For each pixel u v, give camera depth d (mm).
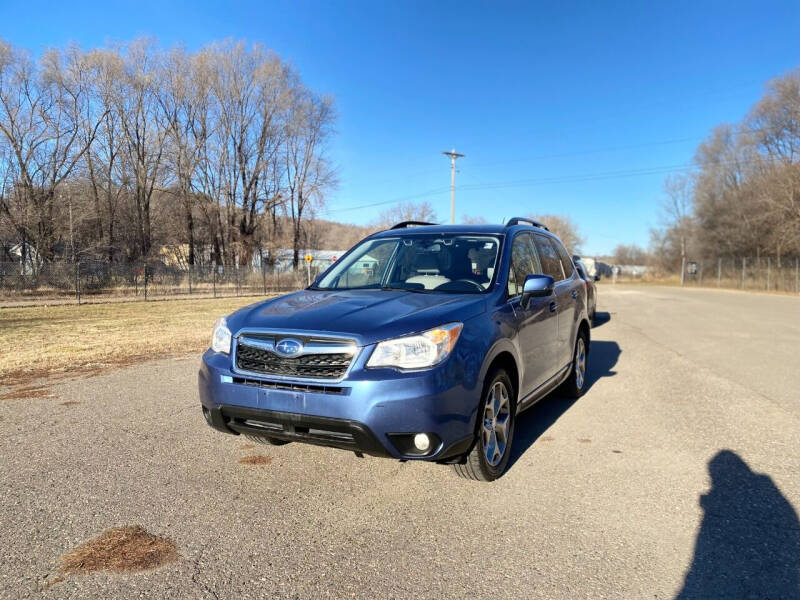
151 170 43500
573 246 82000
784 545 2887
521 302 4133
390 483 3701
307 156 52875
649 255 73125
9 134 32219
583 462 4133
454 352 3172
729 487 3660
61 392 6258
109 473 3822
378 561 2721
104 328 13250
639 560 2742
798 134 41406
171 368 7777
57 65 35062
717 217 52531
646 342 10750
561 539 2957
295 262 53875
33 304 22109
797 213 36594
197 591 2447
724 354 9242
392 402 2955
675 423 5168
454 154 43156
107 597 2391
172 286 29734
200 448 4352
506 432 3822
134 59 41938
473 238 4598
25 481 3672
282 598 2404
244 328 3412
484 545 2887
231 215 47219
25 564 2654
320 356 3105
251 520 3150
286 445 4438
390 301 3629
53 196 34250
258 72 46812
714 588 2494
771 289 39031
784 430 4938
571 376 5844
